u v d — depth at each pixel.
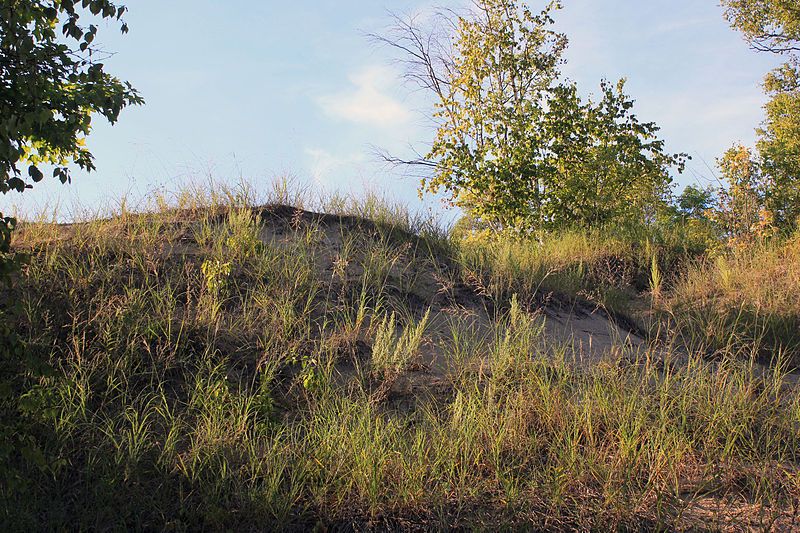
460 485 4.72
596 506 4.46
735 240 13.53
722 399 5.91
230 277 7.64
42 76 4.54
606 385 6.06
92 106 5.56
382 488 4.74
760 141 25.59
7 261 4.16
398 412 5.89
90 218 8.90
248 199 10.03
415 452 5.11
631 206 20.25
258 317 7.01
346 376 6.41
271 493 4.57
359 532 4.39
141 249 7.85
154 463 4.95
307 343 6.81
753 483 4.70
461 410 5.54
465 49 21.11
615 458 4.89
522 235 17.61
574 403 5.74
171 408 5.61
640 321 9.56
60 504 4.49
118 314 6.34
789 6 23.30
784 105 24.92
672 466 4.87
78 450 4.99
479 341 7.41
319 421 5.57
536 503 4.53
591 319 8.95
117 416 5.30
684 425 5.47
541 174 19.06
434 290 8.68
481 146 20.12
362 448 5.02
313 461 5.03
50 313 6.31
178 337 6.27
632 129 19.30
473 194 19.47
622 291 11.67
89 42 4.68
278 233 9.29
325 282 8.12
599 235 15.63
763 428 5.47
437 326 7.73
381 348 6.59
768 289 9.85
